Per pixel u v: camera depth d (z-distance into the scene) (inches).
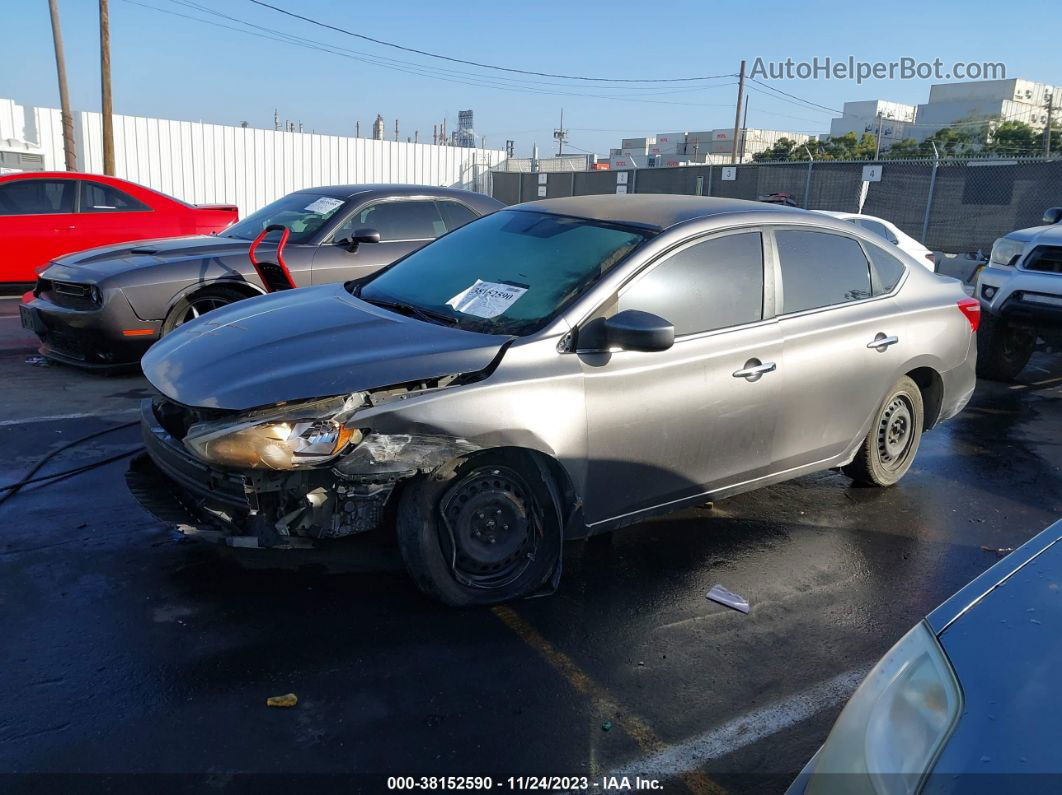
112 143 927.0
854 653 140.2
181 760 106.1
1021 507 212.2
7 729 110.0
